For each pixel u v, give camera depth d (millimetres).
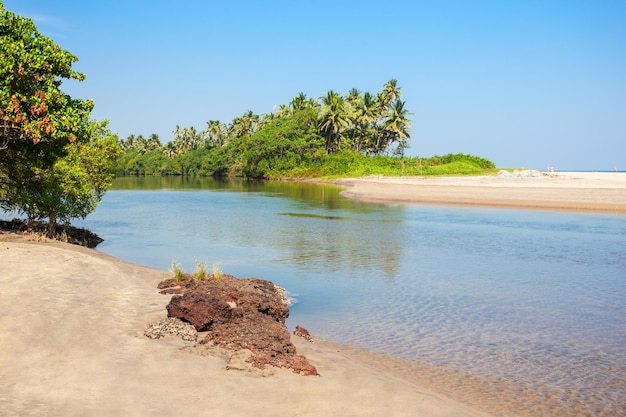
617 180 61594
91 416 6211
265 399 7004
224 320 9758
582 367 9383
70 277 12547
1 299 10094
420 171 86875
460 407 7387
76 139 18547
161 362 7996
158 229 29766
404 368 9211
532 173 75125
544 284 16125
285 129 113188
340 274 17500
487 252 22000
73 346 8352
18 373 7293
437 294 14797
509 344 10594
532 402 7898
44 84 18016
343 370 8367
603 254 21516
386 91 116188
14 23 17812
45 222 25484
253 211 40656
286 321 12055
